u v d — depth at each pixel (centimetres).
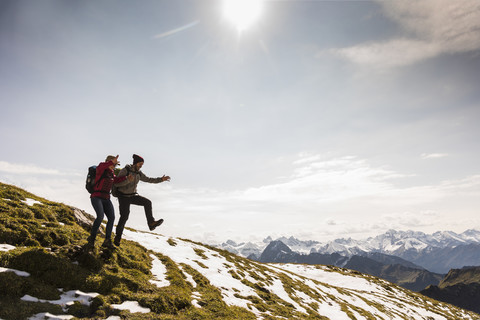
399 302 6481
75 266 962
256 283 2388
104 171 1070
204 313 1097
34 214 1245
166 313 945
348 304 3581
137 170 1173
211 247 3253
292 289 2866
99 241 1281
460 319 6850
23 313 686
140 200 1210
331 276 8300
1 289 733
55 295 811
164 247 2233
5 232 972
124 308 872
